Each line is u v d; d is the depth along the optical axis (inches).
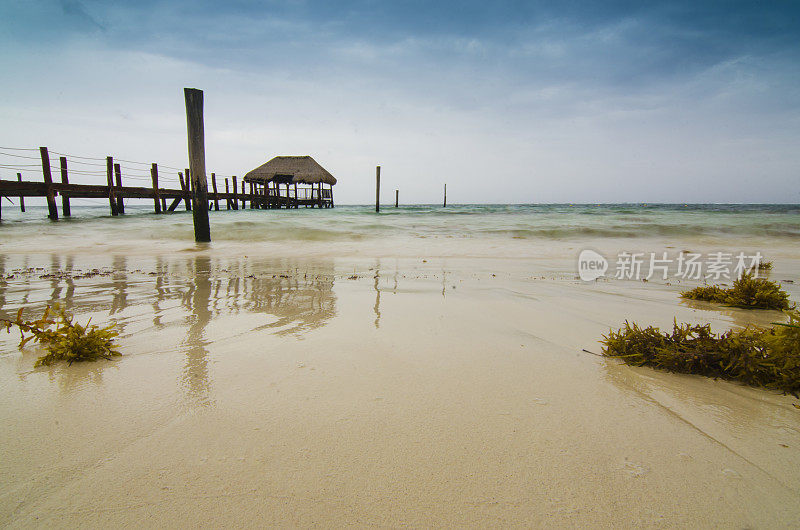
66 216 788.6
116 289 183.5
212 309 148.4
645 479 56.2
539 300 171.9
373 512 49.6
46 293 173.8
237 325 128.1
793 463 60.1
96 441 63.3
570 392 83.8
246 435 65.5
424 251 364.8
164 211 991.6
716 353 95.5
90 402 75.9
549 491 53.7
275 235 494.3
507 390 83.9
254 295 172.9
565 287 203.6
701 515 49.6
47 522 47.2
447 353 105.1
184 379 86.7
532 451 62.4
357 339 115.2
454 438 65.6
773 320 148.5
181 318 135.9
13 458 58.8
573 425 70.4
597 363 100.9
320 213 1071.6
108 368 93.0
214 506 50.1
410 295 176.4
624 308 161.9
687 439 66.6
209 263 274.4
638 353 102.1
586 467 58.7
